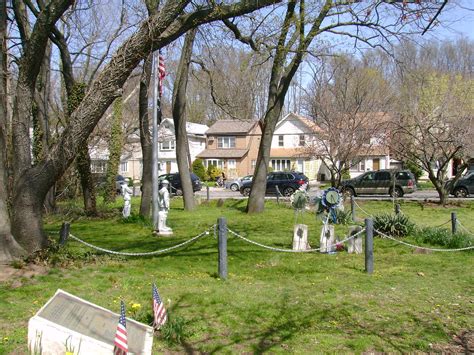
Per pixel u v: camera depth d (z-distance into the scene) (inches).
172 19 364.5
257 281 359.6
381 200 1096.2
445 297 323.6
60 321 195.9
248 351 226.1
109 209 880.3
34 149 813.9
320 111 1135.0
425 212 910.4
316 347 231.9
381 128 1063.6
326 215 497.7
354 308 293.6
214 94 853.2
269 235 591.5
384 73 1146.7
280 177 1393.9
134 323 211.6
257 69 799.7
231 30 596.4
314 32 676.7
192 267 399.5
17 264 344.8
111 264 392.8
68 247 420.5
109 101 379.9
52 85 1360.7
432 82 1052.5
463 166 1014.4
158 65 630.5
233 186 1724.9
